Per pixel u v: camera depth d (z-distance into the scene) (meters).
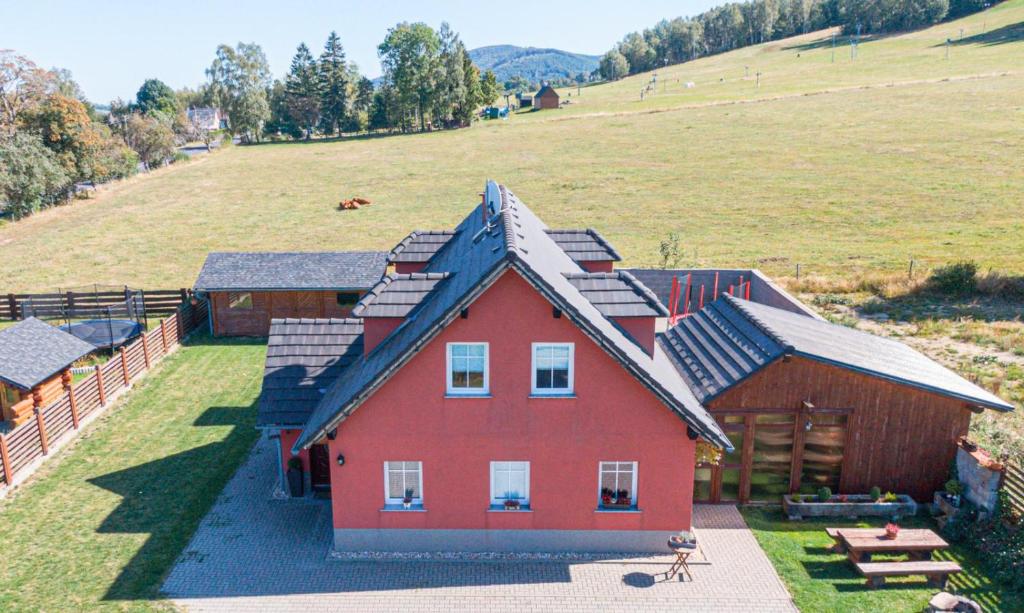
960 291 34.28
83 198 69.56
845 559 16.09
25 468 20.70
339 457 16.05
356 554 16.62
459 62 114.62
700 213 56.09
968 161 62.81
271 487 19.77
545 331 15.38
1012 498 16.11
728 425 17.92
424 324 15.13
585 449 16.03
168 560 16.33
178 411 25.19
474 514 16.47
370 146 96.94
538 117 114.44
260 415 18.30
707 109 98.56
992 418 21.16
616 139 85.62
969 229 47.16
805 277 38.84
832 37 188.62
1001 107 79.00
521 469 16.39
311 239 54.03
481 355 15.64
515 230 17.02
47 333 26.16
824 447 18.11
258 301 33.88
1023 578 14.70
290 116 131.25
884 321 31.25
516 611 14.49
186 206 65.62
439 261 21.53
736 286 34.03
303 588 15.31
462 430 15.93
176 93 182.38
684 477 16.16
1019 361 26.00
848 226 50.22
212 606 14.70
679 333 22.05
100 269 47.50
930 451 17.94
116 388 26.59
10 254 51.22
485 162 79.31
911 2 171.50
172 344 32.28
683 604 14.66
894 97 90.75
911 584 15.21
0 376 22.41
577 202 61.28
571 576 15.70
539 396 15.73
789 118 86.62
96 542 17.08
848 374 17.47
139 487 19.83
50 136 66.88
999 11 166.25
